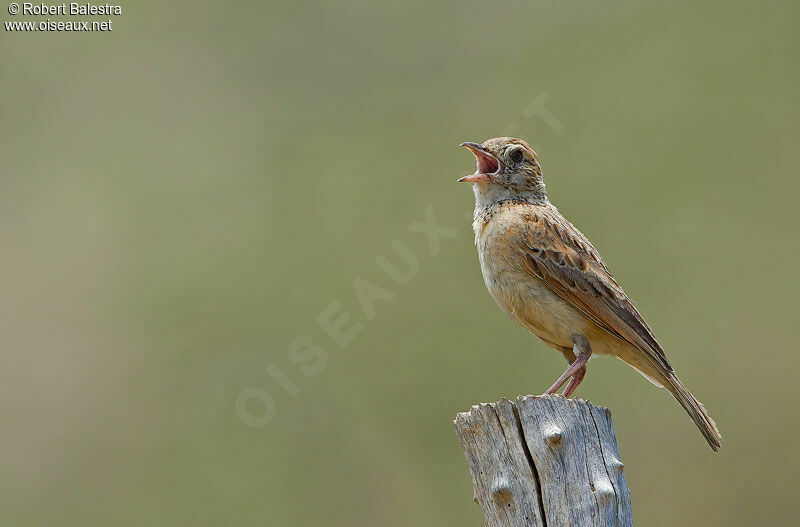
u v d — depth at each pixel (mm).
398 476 15586
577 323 9953
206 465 15695
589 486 6922
